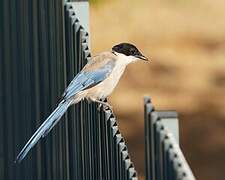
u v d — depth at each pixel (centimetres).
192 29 2622
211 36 2594
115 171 989
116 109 2258
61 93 1227
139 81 2378
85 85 1195
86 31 1281
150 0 2734
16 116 1227
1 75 1225
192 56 2492
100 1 2705
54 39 1219
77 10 1302
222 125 2228
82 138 1186
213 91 2356
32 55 1216
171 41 2578
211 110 2284
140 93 2333
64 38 1233
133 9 2702
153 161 870
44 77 1216
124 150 947
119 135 973
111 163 1012
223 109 2288
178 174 734
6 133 1229
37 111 1220
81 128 1190
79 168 1201
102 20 2658
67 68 1231
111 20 2661
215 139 2181
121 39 2595
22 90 1222
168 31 2622
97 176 1112
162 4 2722
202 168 2095
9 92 1223
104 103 1109
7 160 1230
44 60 1214
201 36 2594
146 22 2661
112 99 2294
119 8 2702
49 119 1162
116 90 2333
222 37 2588
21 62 1219
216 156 2130
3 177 1234
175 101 2319
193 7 2706
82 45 1216
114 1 2717
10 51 1219
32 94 1220
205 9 2702
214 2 2714
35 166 1219
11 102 1225
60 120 1216
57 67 1225
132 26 2641
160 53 2511
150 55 2500
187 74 2423
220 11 2684
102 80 1220
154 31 2622
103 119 1066
